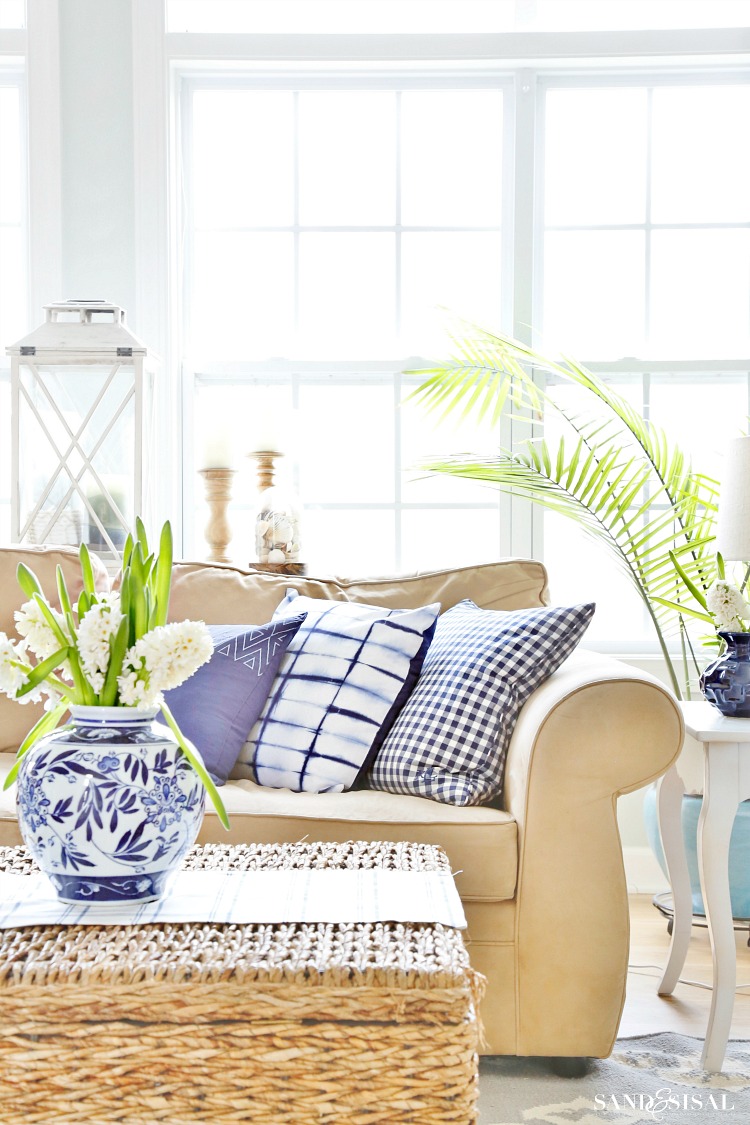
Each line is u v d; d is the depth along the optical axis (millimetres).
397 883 1384
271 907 1274
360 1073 1076
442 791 1950
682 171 3350
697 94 3342
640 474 3307
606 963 1768
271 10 3312
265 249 3398
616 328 3365
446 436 3387
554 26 3309
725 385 3357
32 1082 1076
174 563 2580
